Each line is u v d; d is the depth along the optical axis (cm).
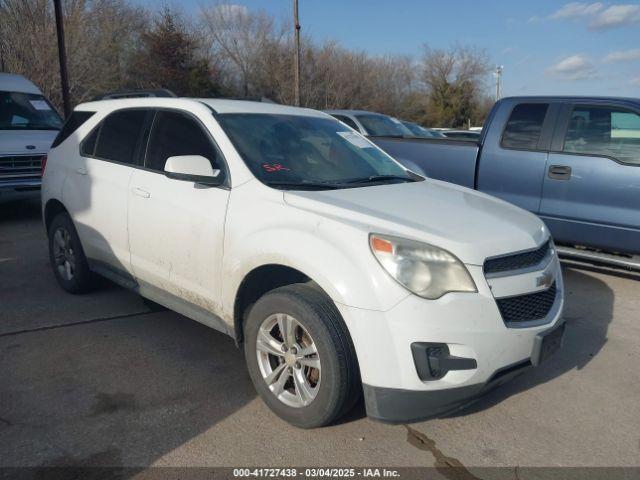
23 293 545
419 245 295
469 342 290
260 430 326
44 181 552
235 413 343
